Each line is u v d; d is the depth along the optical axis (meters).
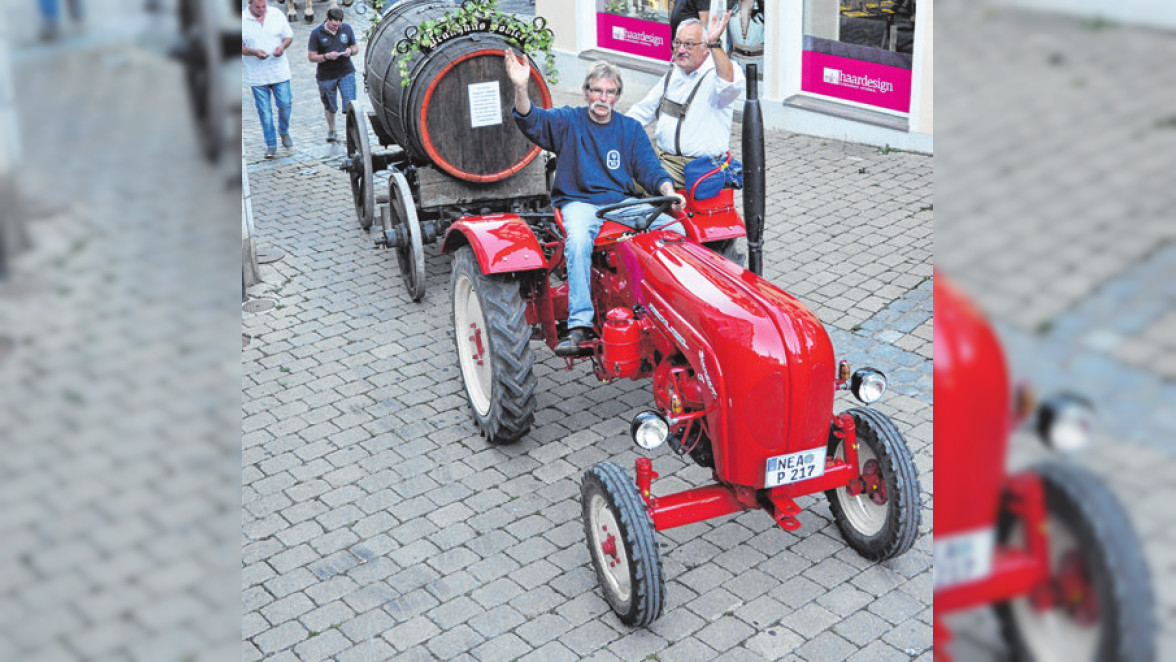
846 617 3.91
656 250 4.29
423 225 6.70
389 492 4.84
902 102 9.37
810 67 10.05
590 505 3.98
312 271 7.52
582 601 4.09
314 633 3.96
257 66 9.95
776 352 3.54
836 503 4.34
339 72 10.39
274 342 6.43
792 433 3.61
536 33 6.41
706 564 4.27
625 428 5.31
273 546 4.49
